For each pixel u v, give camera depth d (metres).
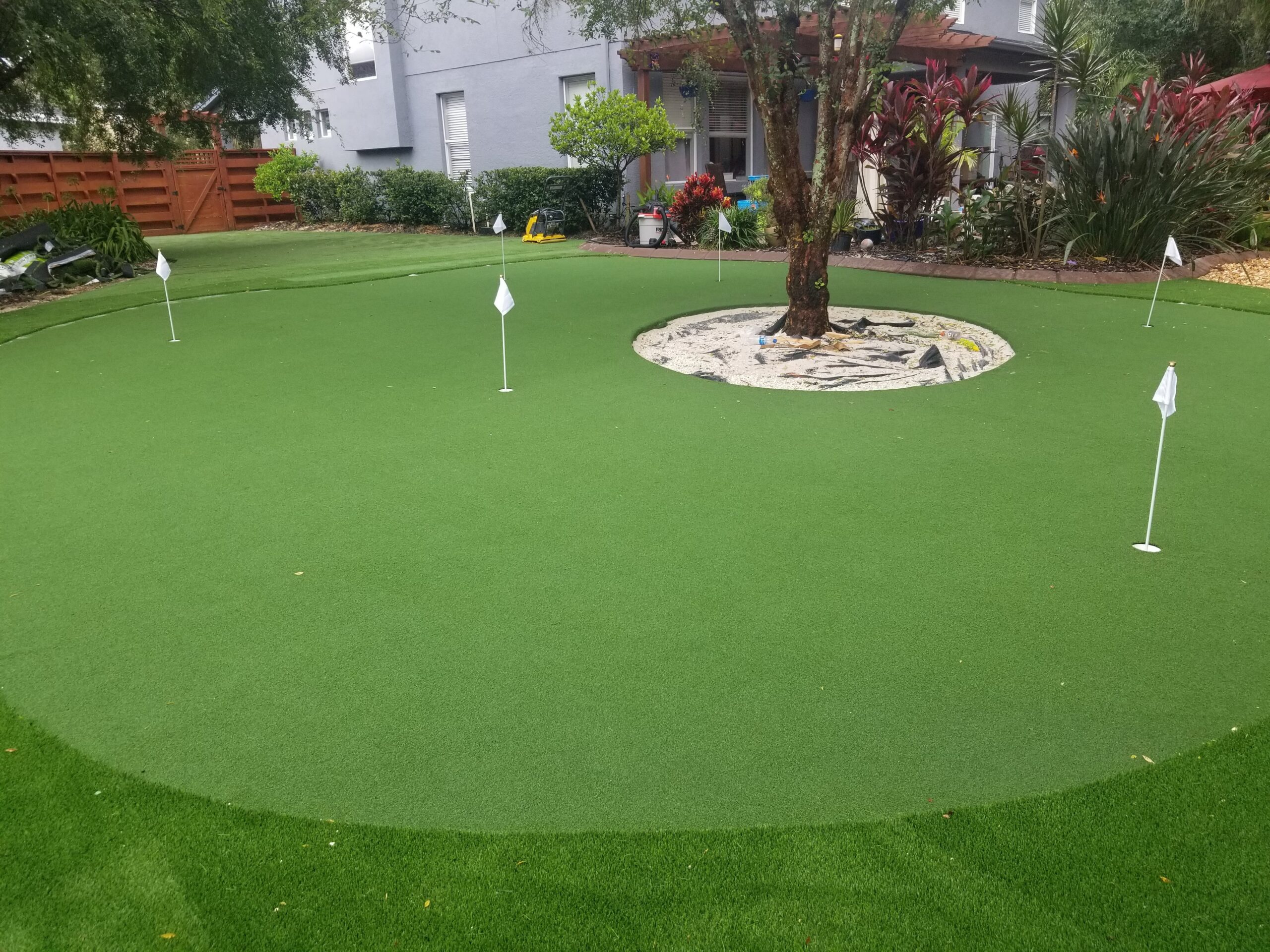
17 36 9.44
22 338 7.69
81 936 1.87
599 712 2.61
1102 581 3.32
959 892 1.96
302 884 2.00
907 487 4.23
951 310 8.47
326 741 2.49
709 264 11.77
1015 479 4.32
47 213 13.30
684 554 3.56
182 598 3.26
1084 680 2.73
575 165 16.14
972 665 2.81
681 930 1.87
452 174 18.64
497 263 12.08
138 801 2.26
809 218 7.10
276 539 3.74
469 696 2.69
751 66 6.77
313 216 20.38
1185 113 10.84
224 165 19.70
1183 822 2.14
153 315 8.58
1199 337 7.20
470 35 16.94
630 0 6.91
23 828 2.16
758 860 2.06
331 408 5.54
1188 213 10.34
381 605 3.20
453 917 1.92
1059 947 1.82
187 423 5.26
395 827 2.17
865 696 2.66
